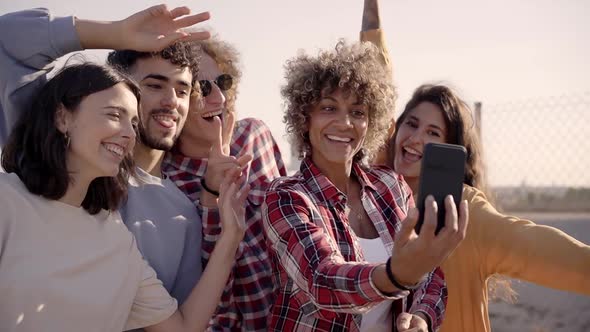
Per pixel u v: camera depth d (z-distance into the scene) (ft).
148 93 9.07
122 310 7.77
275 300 8.66
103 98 7.53
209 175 9.05
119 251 7.84
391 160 11.67
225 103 10.64
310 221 7.93
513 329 19.77
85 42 8.59
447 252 6.05
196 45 9.98
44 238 7.29
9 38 8.43
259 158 10.92
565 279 8.82
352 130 8.52
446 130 11.00
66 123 7.50
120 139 7.63
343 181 8.73
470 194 10.43
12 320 7.02
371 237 8.86
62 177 7.36
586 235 38.81
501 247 9.49
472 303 9.92
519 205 53.36
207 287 8.43
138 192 8.79
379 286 6.35
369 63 8.62
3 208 7.15
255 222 10.16
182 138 10.16
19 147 7.58
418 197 6.22
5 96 8.47
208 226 9.15
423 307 8.57
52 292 7.18
